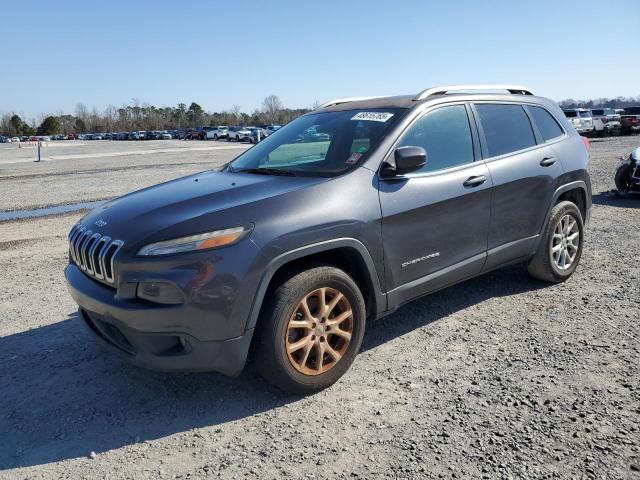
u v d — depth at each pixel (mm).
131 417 3225
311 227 3230
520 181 4516
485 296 4984
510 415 3045
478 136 4359
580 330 4141
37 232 8875
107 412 3289
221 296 2975
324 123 4379
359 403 3266
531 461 2643
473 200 4133
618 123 32719
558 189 4918
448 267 4066
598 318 4352
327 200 3361
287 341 3209
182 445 2932
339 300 3418
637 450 2688
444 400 3246
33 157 34062
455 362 3729
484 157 4348
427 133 4012
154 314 2926
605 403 3119
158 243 2998
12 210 11445
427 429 2957
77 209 11289
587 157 5395
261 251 3068
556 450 2715
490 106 4586
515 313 4551
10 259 7086
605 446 2727
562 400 3172
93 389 3568
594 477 2506
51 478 2695
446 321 4449
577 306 4629
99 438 3025
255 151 4641
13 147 59031
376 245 3545
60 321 4789
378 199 3562
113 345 3318
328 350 3396
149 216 3268
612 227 7637
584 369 3529
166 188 3957
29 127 138625
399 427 2992
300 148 4191
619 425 2900
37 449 2941
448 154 4105
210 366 3057
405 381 3500
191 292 2920
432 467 2637
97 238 3309
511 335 4121
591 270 5605
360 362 3803
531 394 3256
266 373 3229
